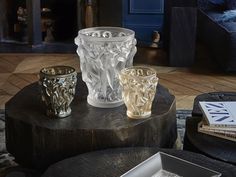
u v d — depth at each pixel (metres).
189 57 3.30
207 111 1.45
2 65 3.36
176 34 3.23
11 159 1.87
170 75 3.13
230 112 1.44
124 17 3.90
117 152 1.20
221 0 3.69
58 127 1.30
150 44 3.84
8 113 1.40
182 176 1.10
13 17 4.01
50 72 1.38
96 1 3.73
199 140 1.34
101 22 3.69
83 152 1.31
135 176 1.09
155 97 1.53
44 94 1.35
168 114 1.42
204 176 1.08
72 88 1.36
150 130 1.36
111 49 1.36
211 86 2.91
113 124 1.33
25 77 3.08
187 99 2.66
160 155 1.17
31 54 3.67
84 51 1.38
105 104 1.44
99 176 1.08
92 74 1.42
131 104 1.35
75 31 4.01
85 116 1.38
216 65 3.35
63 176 1.08
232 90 2.84
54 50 3.73
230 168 1.12
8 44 3.86
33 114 1.39
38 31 3.77
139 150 1.21
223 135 1.36
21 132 1.36
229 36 2.97
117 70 1.40
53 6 3.99
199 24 3.87
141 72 1.38
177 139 1.71
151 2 3.84
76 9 3.94
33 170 1.41
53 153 1.33
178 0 3.15
